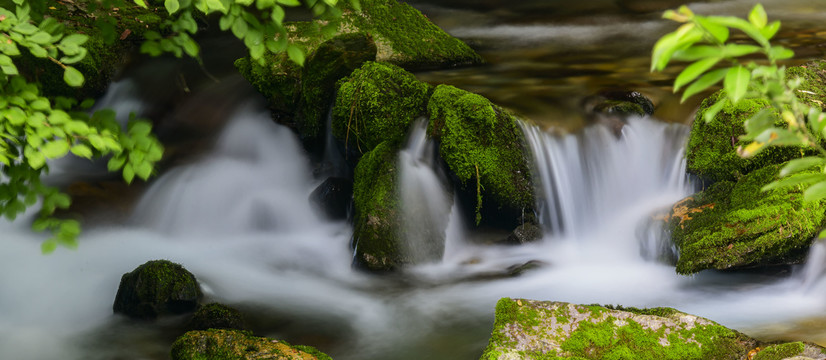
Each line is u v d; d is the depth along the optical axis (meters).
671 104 7.38
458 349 5.19
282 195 7.84
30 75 7.83
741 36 9.66
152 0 9.82
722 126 6.48
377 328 5.57
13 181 3.72
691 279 6.02
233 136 8.35
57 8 8.92
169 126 8.60
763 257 5.62
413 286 6.24
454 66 8.88
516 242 6.77
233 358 4.53
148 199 7.79
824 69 7.46
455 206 6.95
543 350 4.39
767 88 1.88
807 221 5.55
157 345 5.34
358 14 8.88
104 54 8.71
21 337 5.50
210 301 6.01
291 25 8.62
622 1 11.93
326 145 7.83
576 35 10.25
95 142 3.34
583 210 6.94
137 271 5.74
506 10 11.70
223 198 7.80
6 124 3.32
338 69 7.57
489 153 6.64
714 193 6.25
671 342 4.41
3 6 3.51
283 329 5.57
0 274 6.41
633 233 6.57
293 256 6.99
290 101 8.07
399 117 7.02
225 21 3.47
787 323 5.25
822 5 11.28
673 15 1.73
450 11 11.75
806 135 1.95
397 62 8.60
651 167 7.04
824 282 5.58
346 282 6.41
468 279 6.32
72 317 5.82
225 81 9.07
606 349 4.38
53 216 7.37
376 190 6.67
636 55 9.17
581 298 5.85
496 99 7.51
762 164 6.26
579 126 7.09
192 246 7.28
